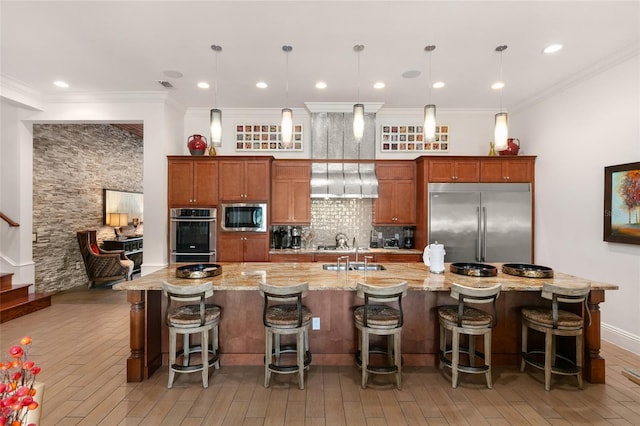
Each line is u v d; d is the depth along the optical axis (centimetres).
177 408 244
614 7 266
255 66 382
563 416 236
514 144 500
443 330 301
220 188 504
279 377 290
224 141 562
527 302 316
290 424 226
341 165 538
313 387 274
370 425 226
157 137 483
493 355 316
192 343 315
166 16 281
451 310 288
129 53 349
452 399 257
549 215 464
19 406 102
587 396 261
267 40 321
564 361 310
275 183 529
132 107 483
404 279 301
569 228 427
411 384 279
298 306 267
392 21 288
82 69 392
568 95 428
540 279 300
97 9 270
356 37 316
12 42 325
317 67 384
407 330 316
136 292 285
